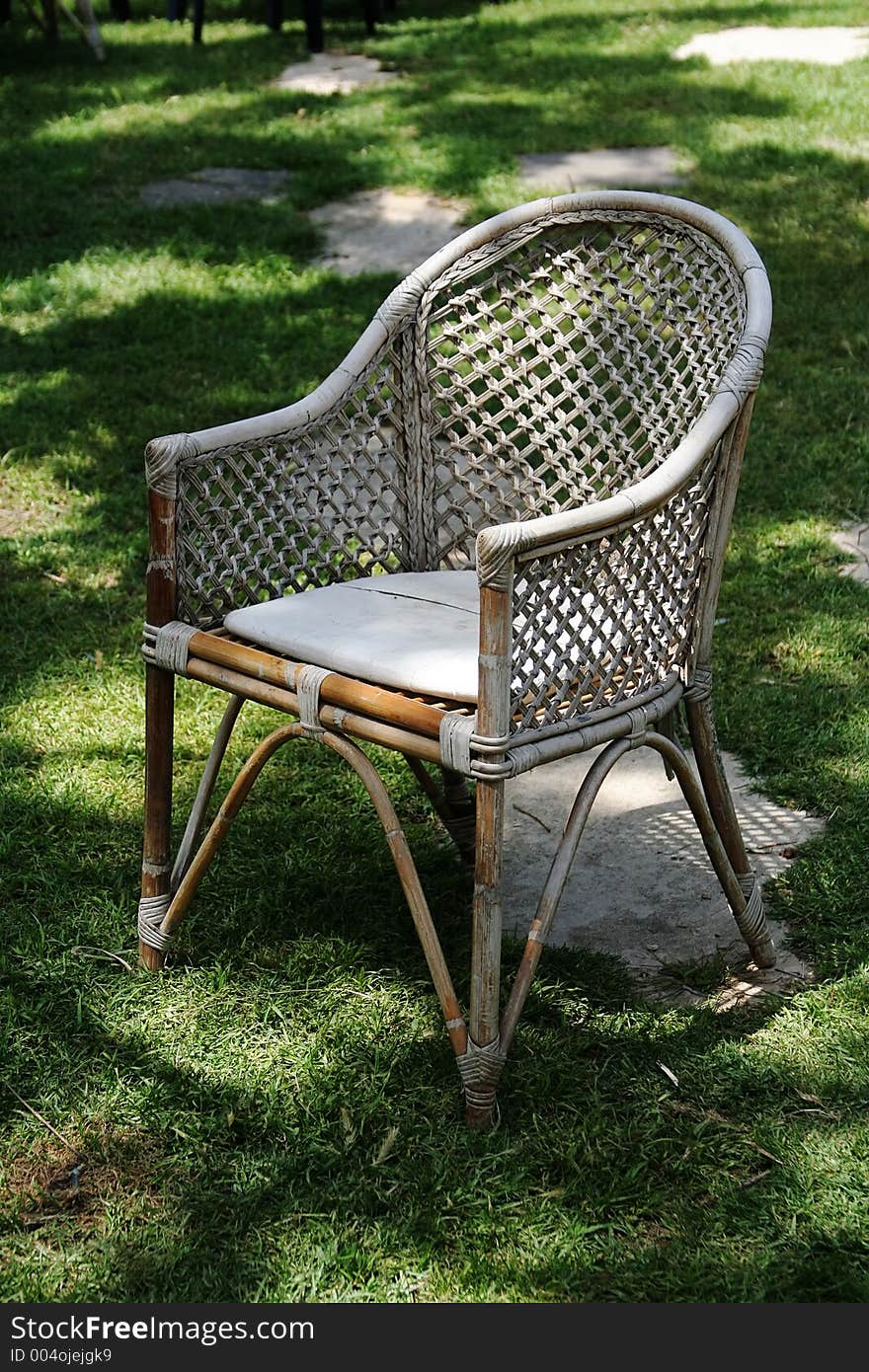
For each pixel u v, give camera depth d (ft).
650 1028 7.73
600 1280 6.27
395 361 8.69
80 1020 7.77
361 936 8.57
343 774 10.28
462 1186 6.71
